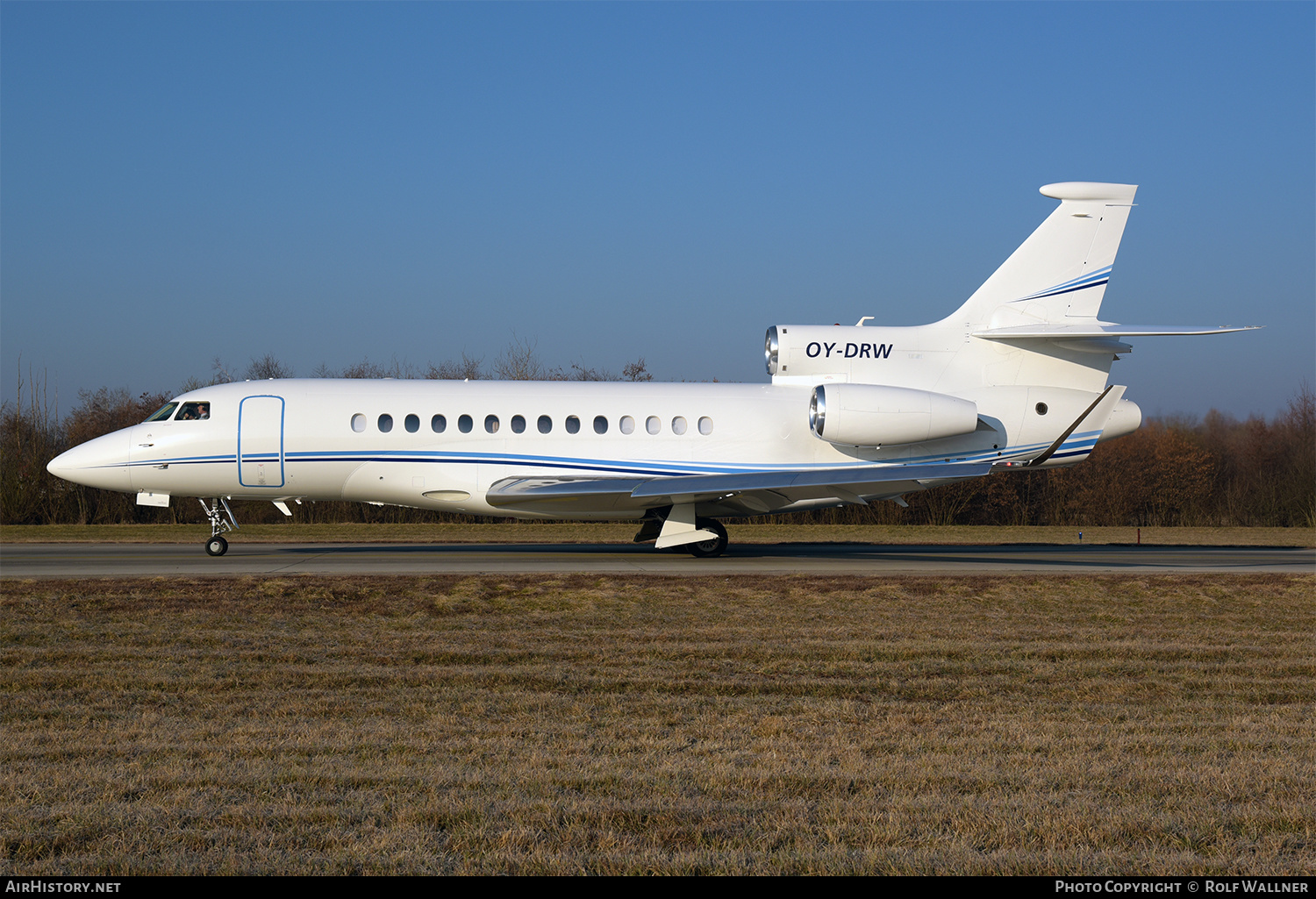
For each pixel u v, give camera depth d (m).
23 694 8.97
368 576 17.28
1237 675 10.56
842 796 6.23
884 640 12.20
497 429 21.12
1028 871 5.07
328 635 12.09
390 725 7.93
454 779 6.46
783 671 10.40
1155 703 9.16
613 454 21.33
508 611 14.30
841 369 22.23
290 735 7.57
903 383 22.09
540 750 7.21
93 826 5.54
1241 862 5.22
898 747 7.43
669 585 16.73
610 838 5.46
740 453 21.77
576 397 21.67
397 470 20.92
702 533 21.70
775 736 7.75
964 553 26.45
